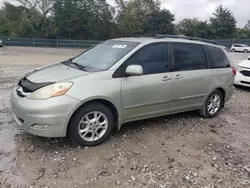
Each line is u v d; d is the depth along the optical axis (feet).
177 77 15.15
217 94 18.08
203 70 16.65
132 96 13.47
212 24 207.82
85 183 10.05
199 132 15.55
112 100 12.79
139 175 10.73
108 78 12.72
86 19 167.02
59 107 11.41
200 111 17.76
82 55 16.03
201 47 17.03
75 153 12.13
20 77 29.84
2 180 9.95
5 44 134.41
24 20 164.76
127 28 179.42
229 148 13.71
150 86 14.01
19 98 12.10
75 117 12.10
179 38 16.30
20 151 12.09
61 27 164.35
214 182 10.55
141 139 13.99
